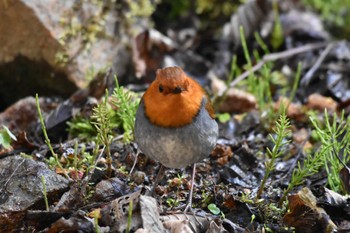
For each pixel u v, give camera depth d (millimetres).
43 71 11352
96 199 7848
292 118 10789
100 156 8523
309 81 12359
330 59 13023
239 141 10023
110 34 11789
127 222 7000
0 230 7352
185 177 8719
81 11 11281
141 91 11953
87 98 10492
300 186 8664
